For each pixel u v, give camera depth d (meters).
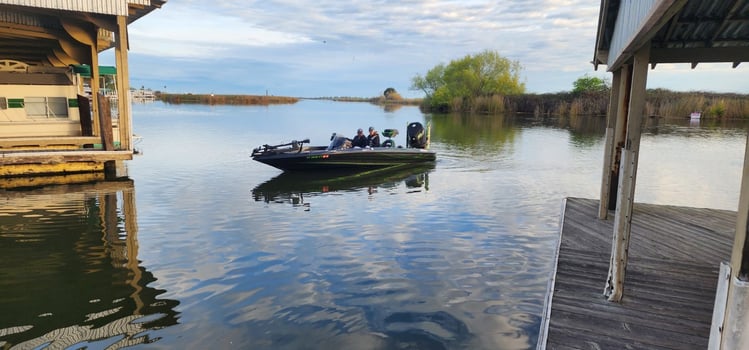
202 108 53.94
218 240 6.59
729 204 9.50
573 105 42.44
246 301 4.60
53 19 12.64
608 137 6.16
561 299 3.85
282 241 6.56
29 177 11.23
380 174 12.95
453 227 7.39
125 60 11.27
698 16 4.06
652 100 38.22
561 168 13.88
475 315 4.34
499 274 5.38
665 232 5.61
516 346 3.80
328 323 4.15
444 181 11.84
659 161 15.08
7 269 5.42
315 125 30.05
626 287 4.05
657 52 4.96
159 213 8.14
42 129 12.44
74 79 13.00
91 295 4.72
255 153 12.83
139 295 4.72
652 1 2.23
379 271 5.44
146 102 73.19
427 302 4.61
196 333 3.96
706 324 3.43
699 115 34.16
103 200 9.11
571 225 5.96
